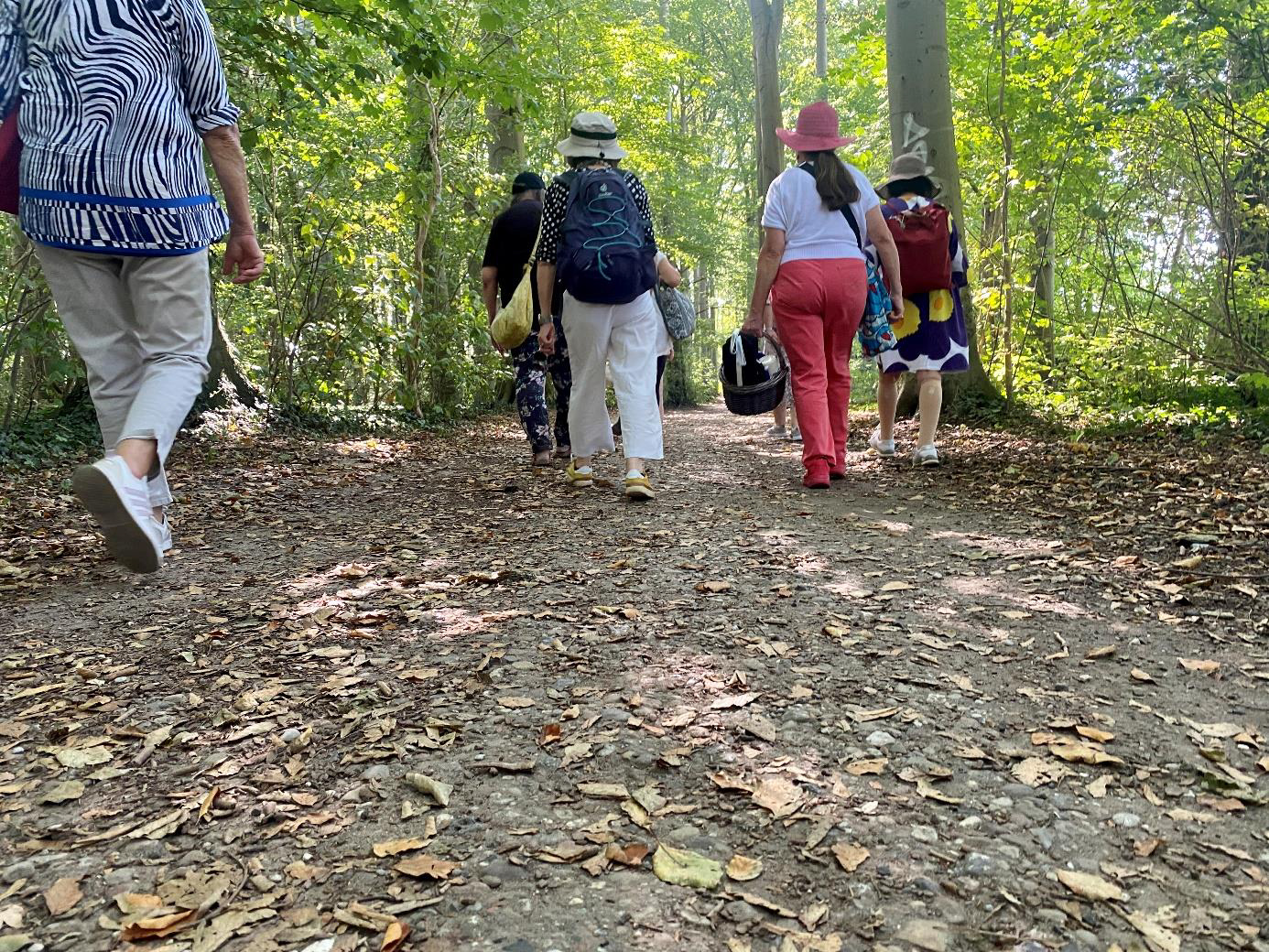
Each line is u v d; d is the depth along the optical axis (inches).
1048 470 218.1
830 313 205.5
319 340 422.9
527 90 446.3
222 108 109.8
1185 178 333.4
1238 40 291.3
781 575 128.8
